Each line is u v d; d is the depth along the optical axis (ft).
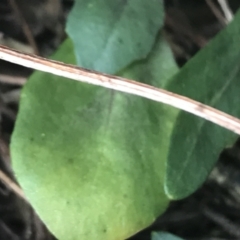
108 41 0.34
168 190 0.31
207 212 0.45
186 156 0.31
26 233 0.44
